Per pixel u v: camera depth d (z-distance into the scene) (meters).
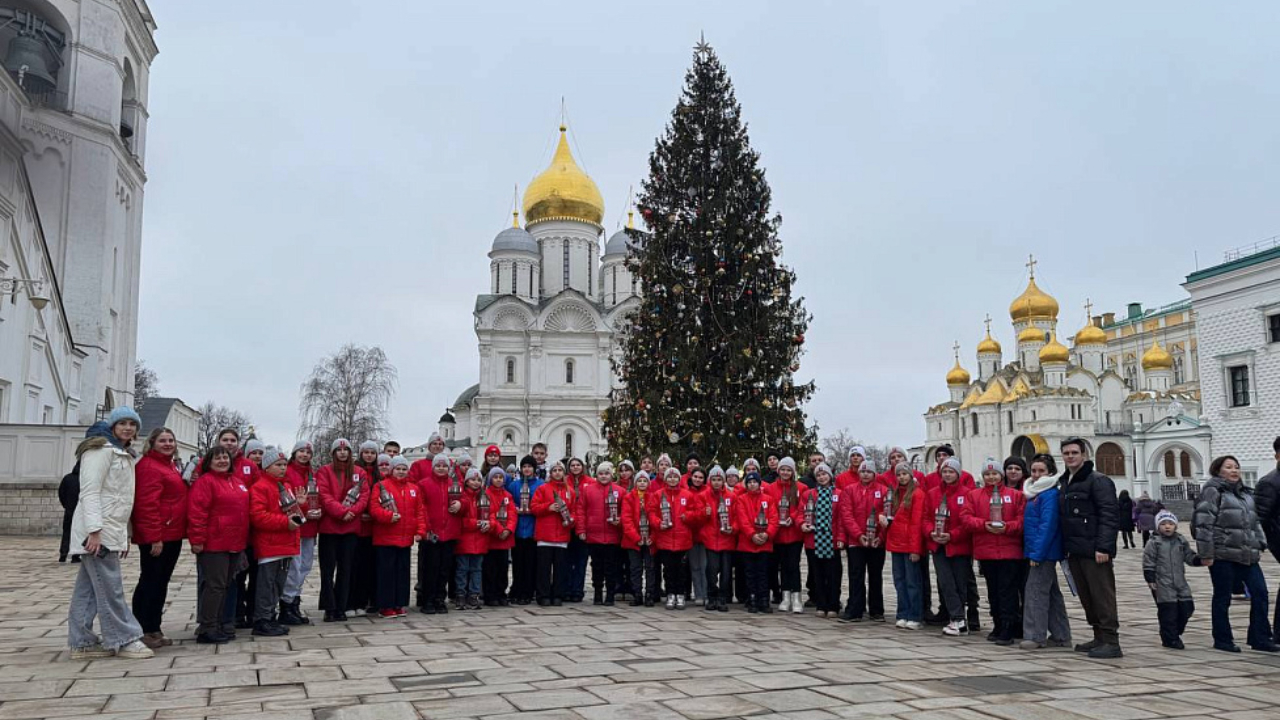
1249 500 9.23
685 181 18.53
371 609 11.01
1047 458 9.34
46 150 30.77
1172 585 9.12
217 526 8.40
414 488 10.91
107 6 33.12
